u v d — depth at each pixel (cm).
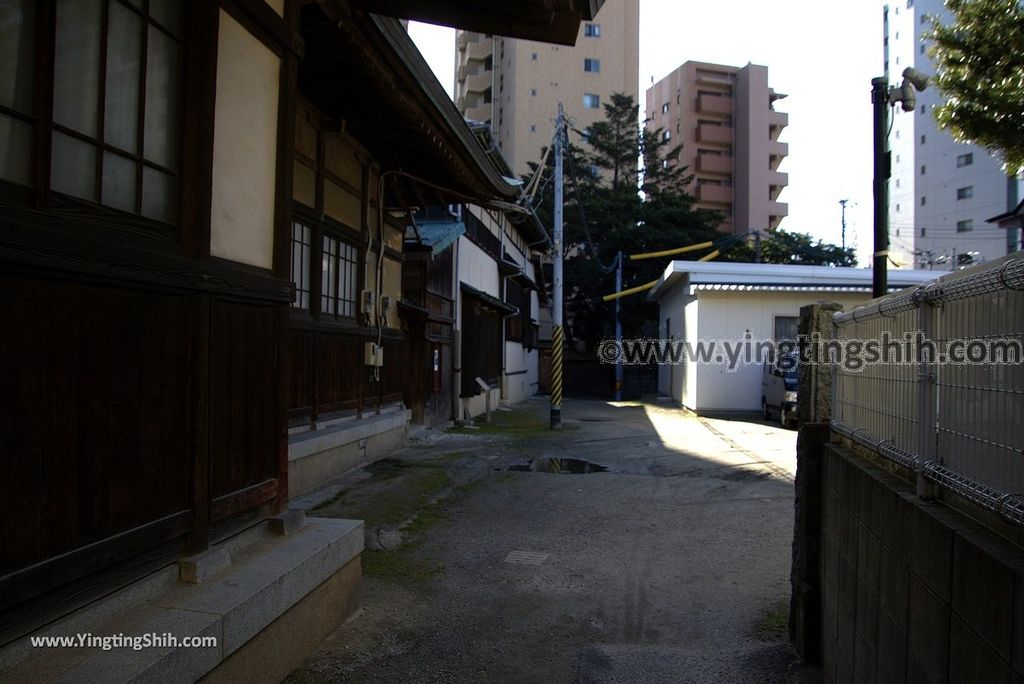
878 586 280
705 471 963
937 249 4122
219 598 286
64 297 235
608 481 877
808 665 379
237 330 343
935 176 4253
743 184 5153
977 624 190
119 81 276
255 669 306
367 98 651
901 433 289
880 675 274
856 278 1889
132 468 269
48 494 229
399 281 1067
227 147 340
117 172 274
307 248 718
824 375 409
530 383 3058
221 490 329
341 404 821
